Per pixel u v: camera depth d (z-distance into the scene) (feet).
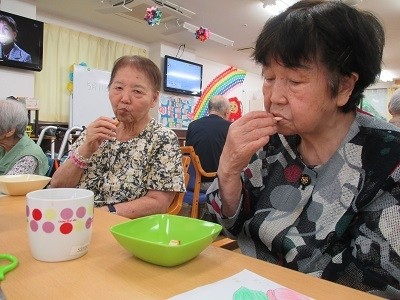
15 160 4.96
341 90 2.09
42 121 13.65
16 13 12.19
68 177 4.06
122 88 4.20
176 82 18.65
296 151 2.52
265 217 2.43
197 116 21.15
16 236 2.18
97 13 13.82
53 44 14.06
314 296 1.47
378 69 2.14
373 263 1.92
